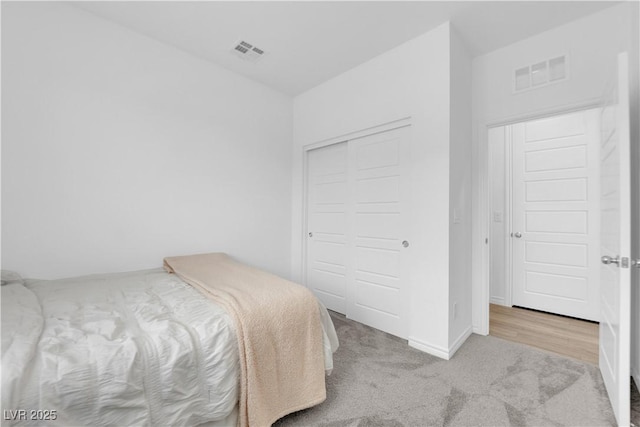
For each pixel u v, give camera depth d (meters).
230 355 1.23
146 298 1.58
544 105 2.21
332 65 2.76
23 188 1.81
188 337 1.16
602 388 1.70
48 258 1.90
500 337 2.46
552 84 2.18
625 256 1.35
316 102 3.19
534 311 3.14
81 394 0.90
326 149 3.19
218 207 2.78
